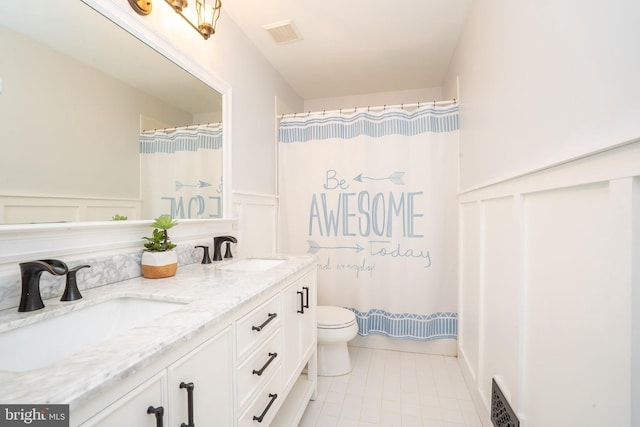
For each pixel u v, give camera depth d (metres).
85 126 0.99
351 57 2.32
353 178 2.35
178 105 1.39
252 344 0.98
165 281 1.08
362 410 1.60
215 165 1.66
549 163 0.84
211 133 1.63
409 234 2.24
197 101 1.52
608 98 0.62
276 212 2.47
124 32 1.12
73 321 0.81
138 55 1.18
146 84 1.22
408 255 2.23
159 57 1.28
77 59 0.96
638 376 0.57
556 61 0.83
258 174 2.16
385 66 2.47
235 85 1.86
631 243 0.56
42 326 0.73
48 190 0.87
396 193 2.26
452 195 2.18
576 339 0.76
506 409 1.17
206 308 0.78
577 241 0.76
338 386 1.82
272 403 1.13
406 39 2.08
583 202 0.73
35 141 0.84
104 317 0.89
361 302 2.30
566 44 0.78
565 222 0.81
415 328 2.21
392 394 1.74
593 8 0.67
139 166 1.20
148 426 0.57
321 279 2.41
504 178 1.19
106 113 1.06
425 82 2.79
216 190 1.67
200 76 1.51
